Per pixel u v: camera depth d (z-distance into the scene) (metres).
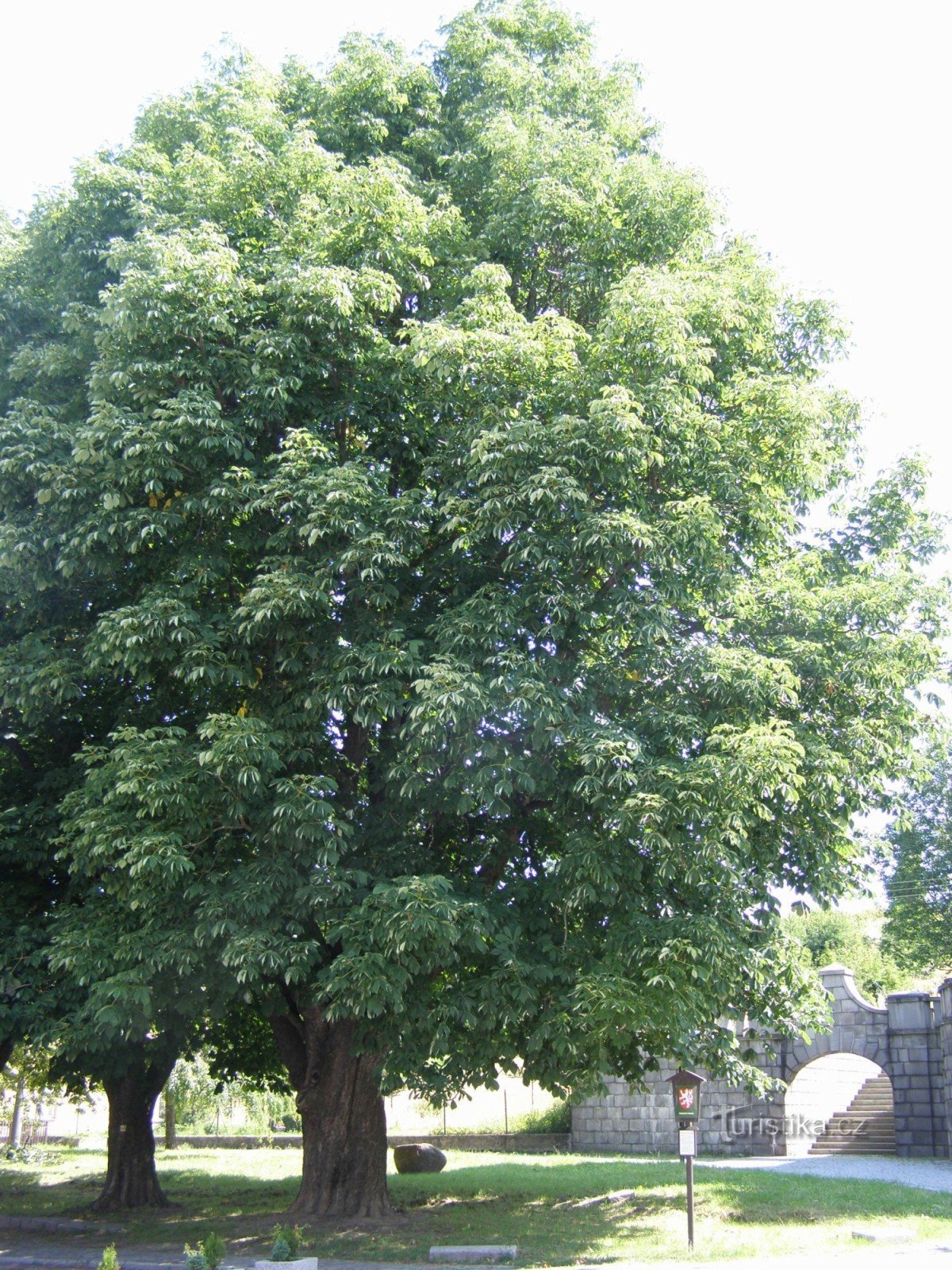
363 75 15.91
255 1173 23.41
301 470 12.30
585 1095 12.03
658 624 12.08
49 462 12.98
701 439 12.96
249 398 13.07
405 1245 12.83
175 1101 32.69
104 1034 13.12
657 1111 26.47
